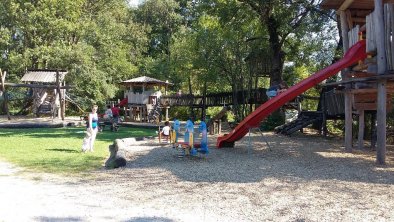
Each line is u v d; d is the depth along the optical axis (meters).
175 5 54.09
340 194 6.84
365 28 11.78
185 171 9.25
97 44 39.84
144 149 13.67
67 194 7.00
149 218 5.52
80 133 20.73
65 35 37.12
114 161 10.14
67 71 33.28
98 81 38.00
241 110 27.53
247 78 28.11
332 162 10.58
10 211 5.82
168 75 43.56
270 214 5.68
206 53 27.09
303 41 26.72
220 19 24.61
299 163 10.41
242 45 26.62
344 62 11.62
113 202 6.43
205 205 6.20
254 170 9.30
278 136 18.89
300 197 6.64
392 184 7.67
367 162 10.58
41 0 34.19
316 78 11.65
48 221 5.34
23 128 24.45
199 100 31.25
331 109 18.94
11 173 9.14
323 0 13.14
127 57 47.09
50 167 10.04
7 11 33.78
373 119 14.39
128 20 50.00
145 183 7.97
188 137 12.27
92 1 42.12
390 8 9.77
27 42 35.56
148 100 31.98
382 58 9.95
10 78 36.28
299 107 23.06
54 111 30.77
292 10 22.03
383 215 5.57
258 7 22.94
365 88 12.16
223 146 14.16
